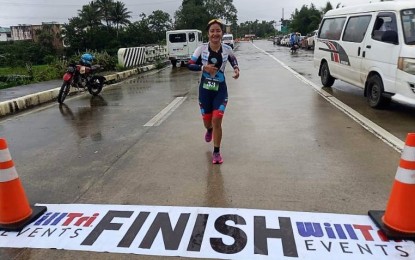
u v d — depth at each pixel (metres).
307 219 3.42
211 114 5.21
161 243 3.13
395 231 3.08
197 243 3.11
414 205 3.04
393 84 7.22
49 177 4.70
